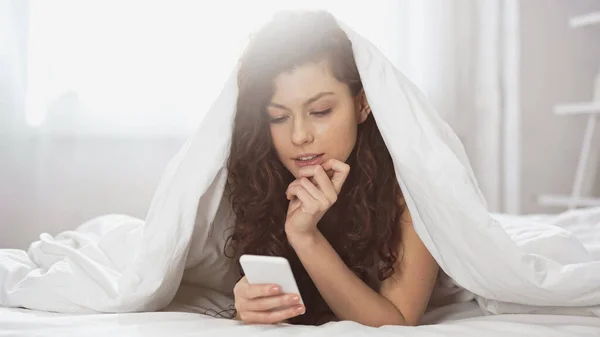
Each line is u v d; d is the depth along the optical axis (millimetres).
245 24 2203
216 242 1031
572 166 2838
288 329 774
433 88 2473
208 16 2191
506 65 2623
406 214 981
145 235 875
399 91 837
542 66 2775
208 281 1101
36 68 2074
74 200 2166
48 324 792
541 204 2781
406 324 934
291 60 860
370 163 979
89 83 2121
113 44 2133
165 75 2174
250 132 957
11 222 2100
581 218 1529
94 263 970
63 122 2102
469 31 2543
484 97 2568
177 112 2189
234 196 1001
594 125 2555
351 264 1001
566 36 2812
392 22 2434
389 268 955
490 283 846
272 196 986
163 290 911
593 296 824
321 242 910
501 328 790
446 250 866
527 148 2762
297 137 879
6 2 2031
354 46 858
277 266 732
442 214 827
